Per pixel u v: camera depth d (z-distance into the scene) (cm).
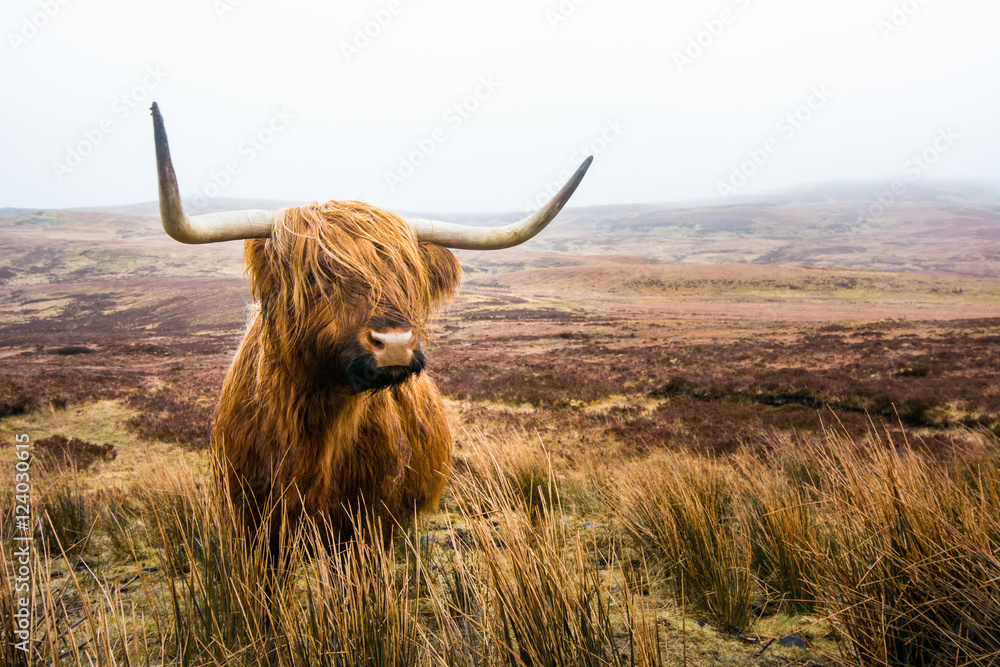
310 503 276
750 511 380
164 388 1841
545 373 2131
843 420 1126
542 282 10819
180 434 1160
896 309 6781
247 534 283
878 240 19775
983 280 9131
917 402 1161
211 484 320
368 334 235
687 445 968
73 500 491
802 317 5888
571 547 365
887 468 308
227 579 245
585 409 1498
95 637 197
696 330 4444
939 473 354
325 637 209
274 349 267
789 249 19288
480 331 4850
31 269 13588
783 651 248
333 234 249
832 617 232
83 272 13412
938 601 212
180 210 221
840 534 285
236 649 231
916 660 219
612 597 302
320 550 248
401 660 214
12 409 1383
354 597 224
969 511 266
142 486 555
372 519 300
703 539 310
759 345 3059
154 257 14438
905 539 250
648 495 404
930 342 2652
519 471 528
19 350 4488
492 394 1734
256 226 256
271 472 277
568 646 199
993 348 2217
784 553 305
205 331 6169
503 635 208
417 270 266
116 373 2394
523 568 210
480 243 289
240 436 290
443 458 379
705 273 10169
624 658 221
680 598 302
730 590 278
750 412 1272
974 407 1104
